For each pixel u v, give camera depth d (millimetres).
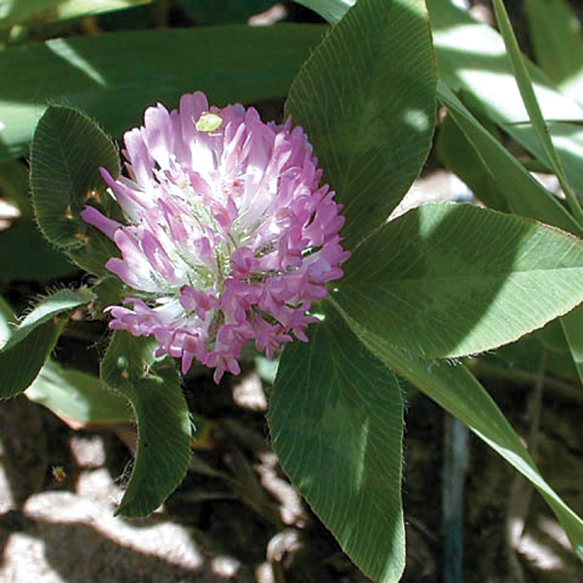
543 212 162
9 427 178
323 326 145
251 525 176
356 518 138
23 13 169
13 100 169
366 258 145
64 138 141
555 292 136
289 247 134
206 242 134
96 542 172
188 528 175
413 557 175
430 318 141
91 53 174
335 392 142
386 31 146
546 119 179
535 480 144
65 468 178
